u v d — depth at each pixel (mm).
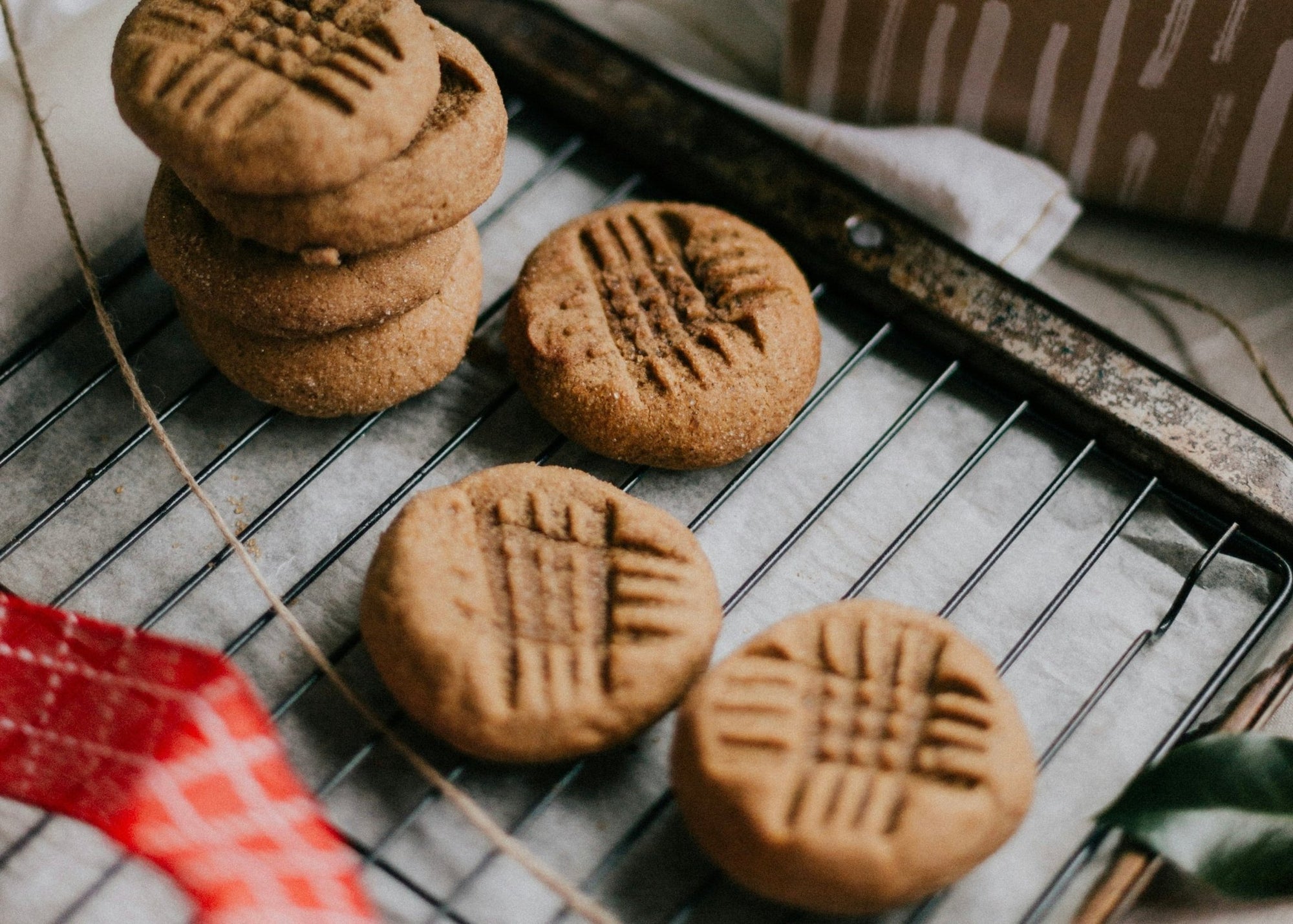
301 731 336
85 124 358
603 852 327
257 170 305
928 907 323
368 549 355
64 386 368
